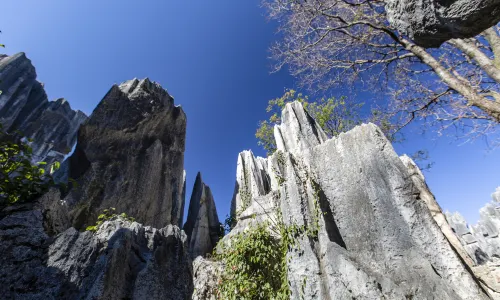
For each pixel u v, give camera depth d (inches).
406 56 381.4
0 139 210.8
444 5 117.2
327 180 275.3
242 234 357.7
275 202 359.6
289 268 233.1
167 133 669.9
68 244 179.2
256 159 671.1
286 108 471.5
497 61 251.1
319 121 838.5
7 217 177.0
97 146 531.8
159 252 216.2
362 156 261.7
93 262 176.6
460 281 181.0
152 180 555.2
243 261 305.9
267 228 340.2
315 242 237.0
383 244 218.8
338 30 428.1
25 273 157.2
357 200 248.1
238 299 282.7
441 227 268.7
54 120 1382.9
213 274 343.0
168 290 196.2
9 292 147.6
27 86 1365.7
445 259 192.1
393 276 199.5
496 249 1081.4
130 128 587.8
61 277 162.2
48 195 210.4
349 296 191.6
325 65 451.8
